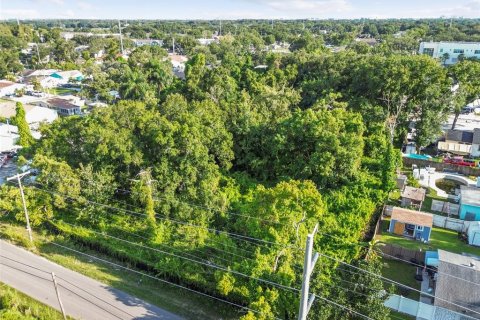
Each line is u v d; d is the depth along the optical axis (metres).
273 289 23.73
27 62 130.75
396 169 44.59
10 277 29.12
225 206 33.56
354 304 22.48
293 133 38.75
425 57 54.34
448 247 33.81
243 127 41.53
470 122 69.75
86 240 32.97
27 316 24.73
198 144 36.06
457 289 24.83
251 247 28.20
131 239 32.19
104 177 35.00
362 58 64.12
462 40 141.50
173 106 45.09
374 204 35.72
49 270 30.14
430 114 51.62
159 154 35.94
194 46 147.75
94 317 25.20
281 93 55.09
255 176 41.00
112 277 29.53
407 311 25.69
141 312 25.88
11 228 35.56
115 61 101.75
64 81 105.69
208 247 29.39
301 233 27.12
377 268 24.22
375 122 46.88
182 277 28.00
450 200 42.38
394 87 52.06
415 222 34.75
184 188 34.97
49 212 34.62
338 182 36.66
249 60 83.50
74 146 39.22
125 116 40.84
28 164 38.94
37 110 65.88
